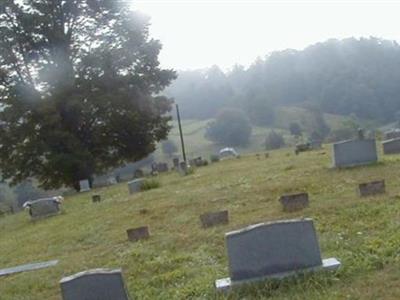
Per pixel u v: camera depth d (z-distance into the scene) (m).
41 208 21.06
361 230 8.88
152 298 7.50
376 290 6.21
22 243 15.04
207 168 27.17
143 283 8.27
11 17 36.69
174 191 18.42
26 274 10.73
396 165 14.98
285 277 6.95
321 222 9.83
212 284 7.36
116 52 37.62
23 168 37.31
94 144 38.84
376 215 9.67
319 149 28.69
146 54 38.69
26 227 19.22
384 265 6.91
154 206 15.77
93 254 11.23
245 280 7.03
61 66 37.75
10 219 24.27
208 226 11.40
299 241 7.08
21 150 36.00
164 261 9.26
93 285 6.77
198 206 14.29
